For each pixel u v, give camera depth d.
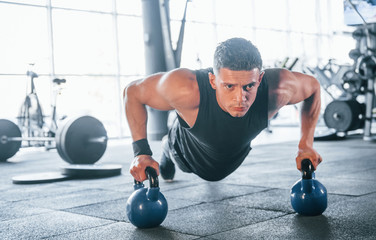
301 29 10.74
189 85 1.44
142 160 1.52
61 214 1.91
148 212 1.53
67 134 3.47
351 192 2.15
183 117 1.56
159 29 6.80
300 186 1.67
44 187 2.79
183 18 6.57
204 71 1.51
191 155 1.79
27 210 2.04
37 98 5.53
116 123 8.19
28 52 7.02
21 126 5.64
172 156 2.00
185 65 8.40
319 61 10.73
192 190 2.40
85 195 2.42
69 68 7.45
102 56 8.09
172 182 2.71
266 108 1.51
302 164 1.63
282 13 10.35
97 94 9.14
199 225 1.59
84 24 7.72
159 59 6.81
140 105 1.56
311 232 1.43
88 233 1.54
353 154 4.04
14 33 7.03
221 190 2.37
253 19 9.74
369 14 4.35
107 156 4.97
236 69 1.25
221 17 9.14
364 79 5.74
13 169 4.02
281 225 1.54
